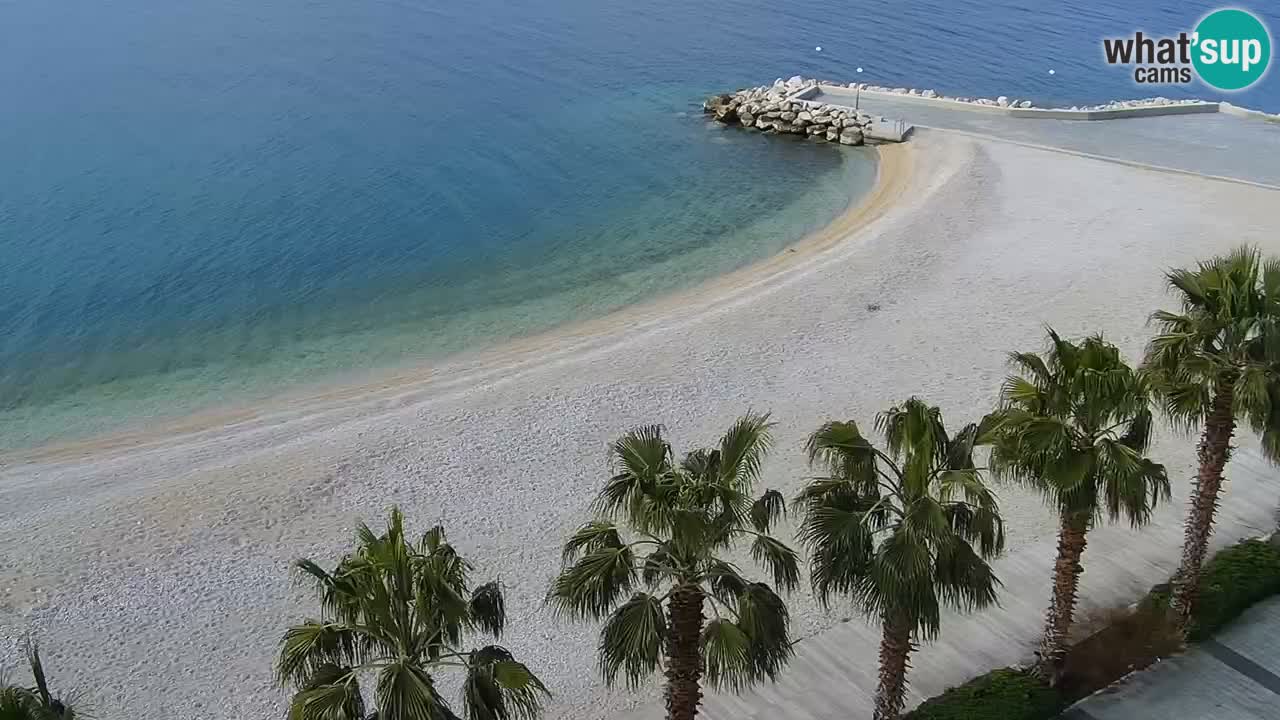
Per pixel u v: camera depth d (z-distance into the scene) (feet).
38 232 152.66
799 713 62.85
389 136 198.70
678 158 187.52
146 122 202.80
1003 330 112.68
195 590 74.90
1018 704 60.95
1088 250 133.69
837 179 175.42
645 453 50.16
